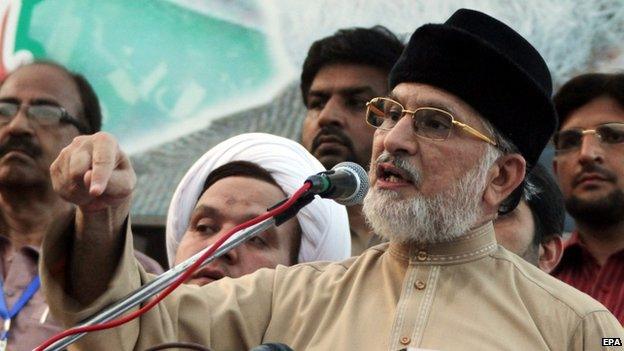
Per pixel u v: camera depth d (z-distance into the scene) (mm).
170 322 8805
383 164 8875
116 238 8266
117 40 16812
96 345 8453
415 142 8852
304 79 14547
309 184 8141
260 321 9133
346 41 14219
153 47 16703
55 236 8305
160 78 16641
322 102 14188
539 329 8734
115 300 8297
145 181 16344
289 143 11539
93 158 7656
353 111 14047
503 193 9281
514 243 12172
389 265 9195
